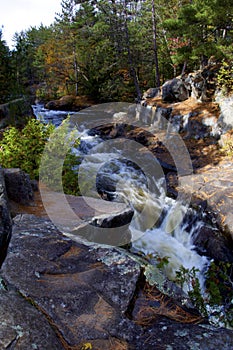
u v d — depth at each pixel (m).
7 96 13.65
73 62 23.28
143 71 19.50
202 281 3.43
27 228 2.55
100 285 1.83
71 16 23.50
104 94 18.11
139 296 1.82
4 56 15.12
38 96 24.45
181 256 4.31
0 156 5.38
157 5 16.72
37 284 1.72
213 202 5.07
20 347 1.18
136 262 2.13
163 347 1.38
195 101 10.30
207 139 8.56
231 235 4.35
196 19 9.80
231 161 7.00
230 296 2.66
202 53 10.73
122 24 17.11
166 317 1.67
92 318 1.54
